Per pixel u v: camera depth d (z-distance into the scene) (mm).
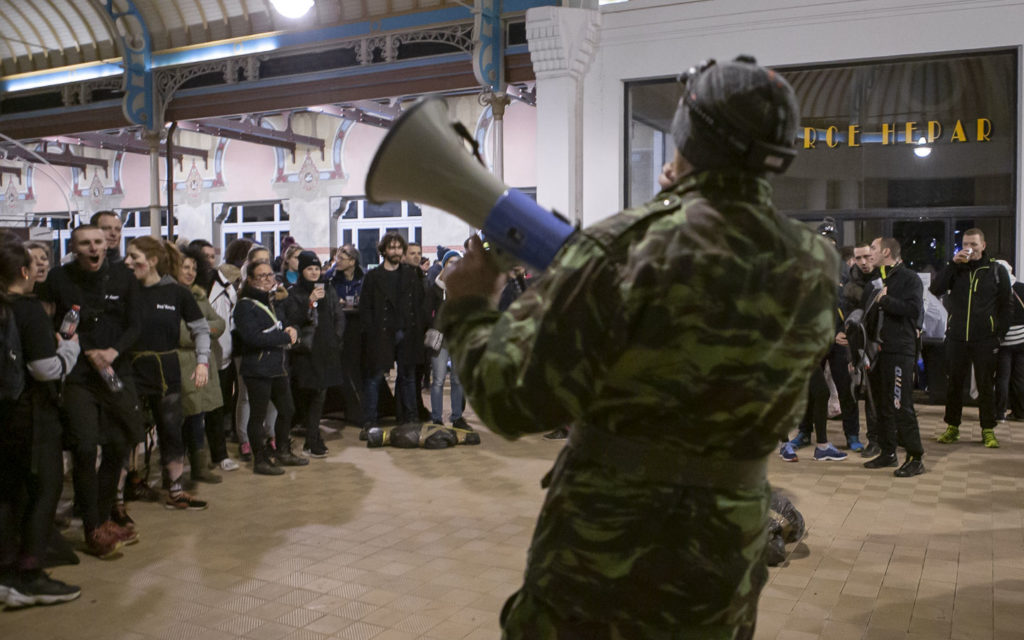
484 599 3734
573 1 10359
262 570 4125
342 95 12312
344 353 8391
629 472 1304
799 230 1384
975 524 4879
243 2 12828
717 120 1296
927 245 9430
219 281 6664
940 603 3672
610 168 10414
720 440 1289
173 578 4020
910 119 9391
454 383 7664
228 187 19703
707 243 1247
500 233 1354
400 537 4664
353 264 8805
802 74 9672
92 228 4168
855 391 6684
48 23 14945
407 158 1333
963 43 8922
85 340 4184
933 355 9367
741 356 1248
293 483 5957
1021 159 8836
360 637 3336
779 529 4199
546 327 1264
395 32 11750
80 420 4148
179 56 13578
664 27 10023
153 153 14039
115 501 4656
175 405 5219
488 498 5520
